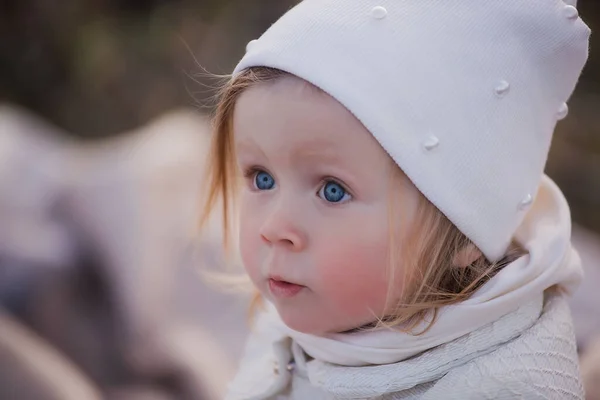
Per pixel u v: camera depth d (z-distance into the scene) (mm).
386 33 783
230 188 1056
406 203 779
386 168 769
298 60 774
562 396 810
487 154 796
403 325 825
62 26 3557
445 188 775
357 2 807
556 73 848
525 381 792
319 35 788
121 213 2016
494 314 813
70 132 3383
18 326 1668
